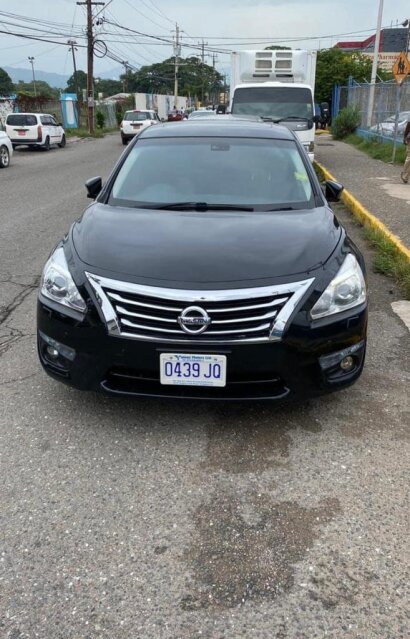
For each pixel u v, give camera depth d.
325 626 2.11
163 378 3.00
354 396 3.68
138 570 2.35
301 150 4.60
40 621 2.13
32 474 2.93
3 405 3.55
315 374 3.07
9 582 2.29
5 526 2.58
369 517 2.64
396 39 70.81
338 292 3.12
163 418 3.41
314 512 2.67
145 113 31.14
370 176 13.36
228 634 2.08
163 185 4.16
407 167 12.03
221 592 2.25
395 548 2.47
